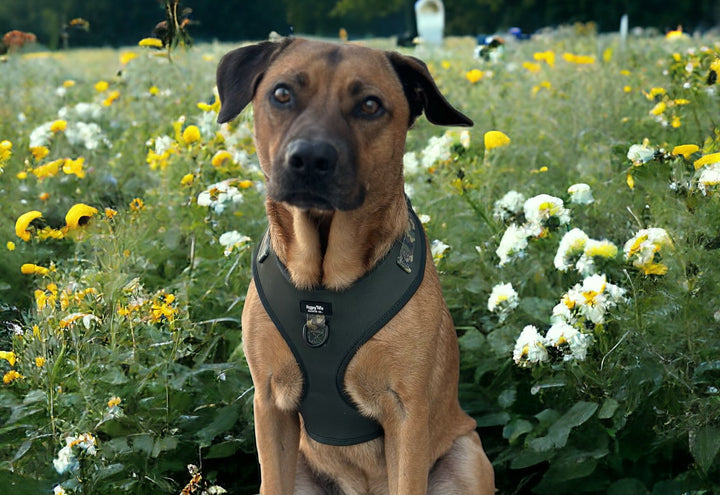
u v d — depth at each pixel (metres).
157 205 5.18
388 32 31.19
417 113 3.41
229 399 3.82
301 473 3.71
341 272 3.03
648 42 10.62
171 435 3.55
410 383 3.12
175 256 4.85
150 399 3.52
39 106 8.13
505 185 5.45
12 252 4.64
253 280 3.24
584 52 10.63
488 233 4.61
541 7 28.16
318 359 3.09
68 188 5.58
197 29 18.31
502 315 3.92
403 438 3.18
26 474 3.40
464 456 3.61
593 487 3.69
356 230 3.00
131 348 3.68
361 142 3.01
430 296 3.17
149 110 7.67
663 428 3.62
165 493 3.55
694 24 24.30
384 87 3.09
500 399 3.91
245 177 5.35
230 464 3.95
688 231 3.60
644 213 4.25
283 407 3.27
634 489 3.57
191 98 7.54
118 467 3.31
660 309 3.53
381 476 3.57
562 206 3.97
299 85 3.02
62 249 5.09
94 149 6.32
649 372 3.45
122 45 16.06
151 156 5.48
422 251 3.21
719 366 3.37
